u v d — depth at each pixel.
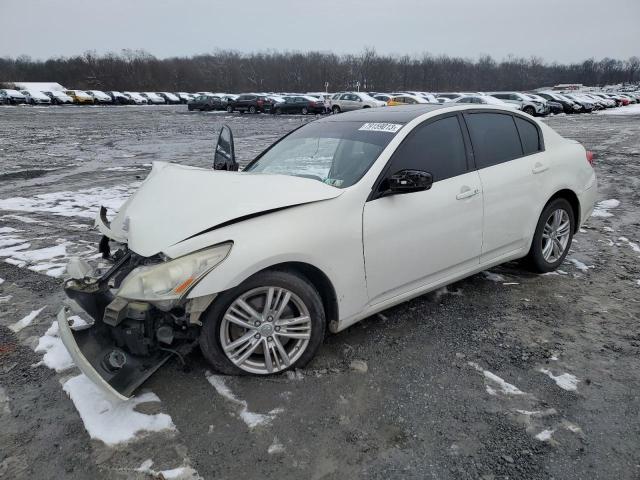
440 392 2.73
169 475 2.15
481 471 2.18
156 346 2.67
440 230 3.37
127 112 41.47
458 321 3.54
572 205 4.55
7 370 2.96
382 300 3.21
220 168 4.02
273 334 2.78
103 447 2.31
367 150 3.30
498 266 4.66
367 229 2.99
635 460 2.22
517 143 4.07
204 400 2.63
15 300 3.96
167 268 2.48
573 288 4.12
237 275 2.53
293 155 3.68
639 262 4.77
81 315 2.67
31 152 14.80
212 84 92.69
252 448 2.31
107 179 10.05
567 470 2.17
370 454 2.28
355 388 2.76
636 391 2.72
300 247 2.71
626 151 13.84
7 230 6.09
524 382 2.82
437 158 3.47
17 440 2.36
